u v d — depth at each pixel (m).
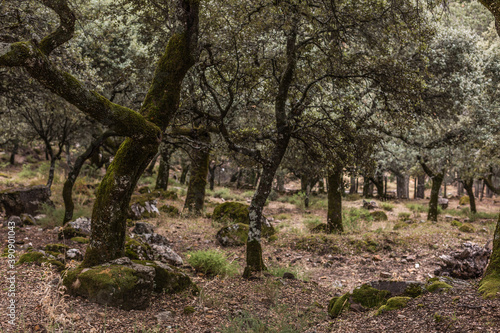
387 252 9.82
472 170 16.97
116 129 4.30
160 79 5.00
